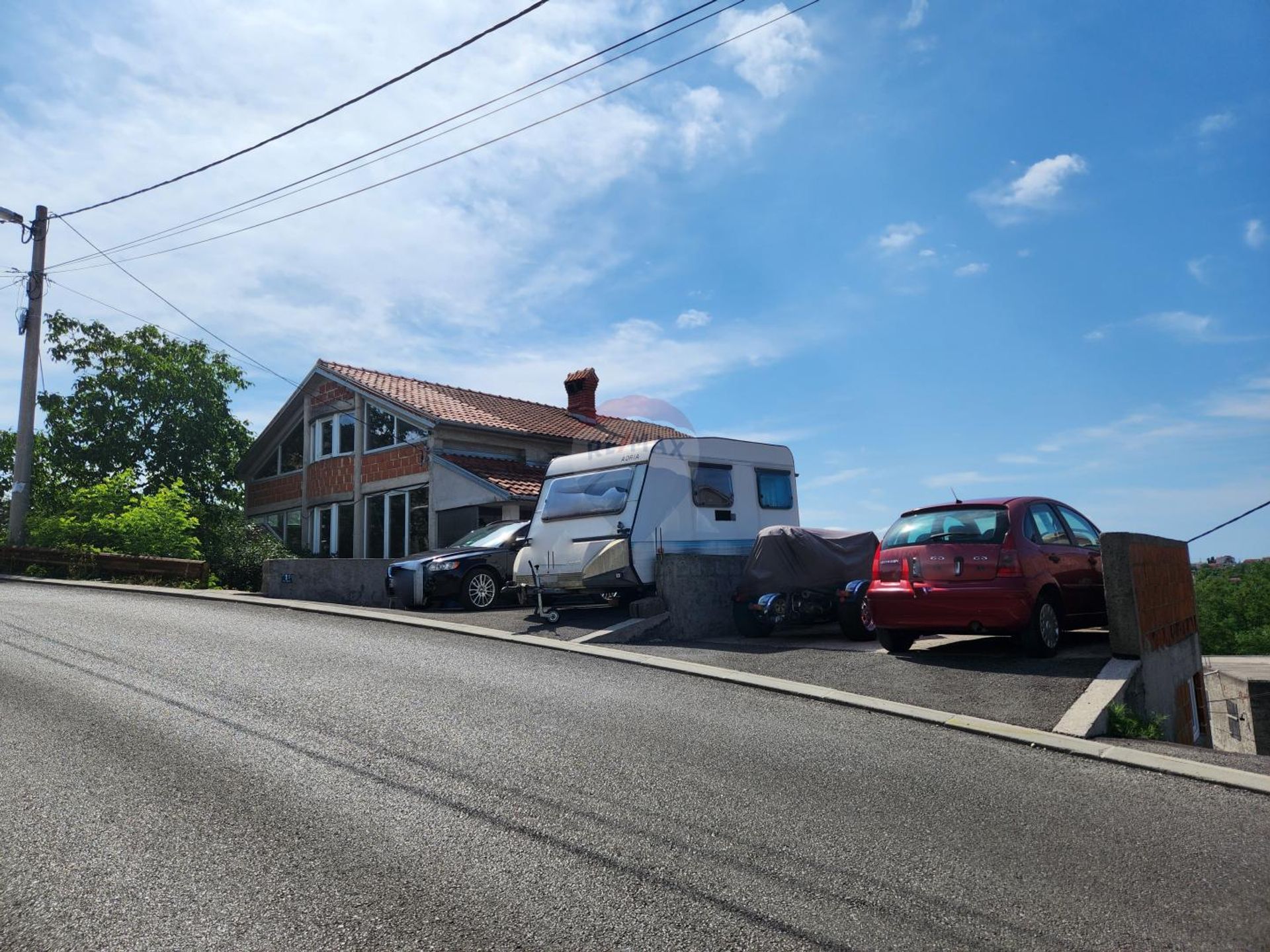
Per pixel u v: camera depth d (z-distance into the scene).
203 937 3.05
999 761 5.52
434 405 23.45
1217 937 3.21
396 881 3.52
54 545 20.53
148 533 20.81
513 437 23.28
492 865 3.69
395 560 14.37
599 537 11.75
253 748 5.23
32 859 3.64
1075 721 6.37
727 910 3.34
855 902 3.44
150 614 11.38
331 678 7.37
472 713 6.28
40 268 20.72
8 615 10.84
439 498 21.67
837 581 11.30
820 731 6.16
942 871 3.75
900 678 7.93
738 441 13.18
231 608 12.50
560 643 9.73
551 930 3.15
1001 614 8.27
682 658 8.98
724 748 5.58
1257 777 5.14
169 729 5.59
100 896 3.33
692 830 4.13
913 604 8.70
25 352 20.52
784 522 13.66
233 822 4.08
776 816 4.35
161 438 29.52
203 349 30.59
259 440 29.06
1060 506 9.59
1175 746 6.11
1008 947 3.11
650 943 3.07
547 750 5.38
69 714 5.89
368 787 4.60
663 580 11.32
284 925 3.14
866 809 4.52
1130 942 3.16
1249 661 21.17
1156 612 8.78
